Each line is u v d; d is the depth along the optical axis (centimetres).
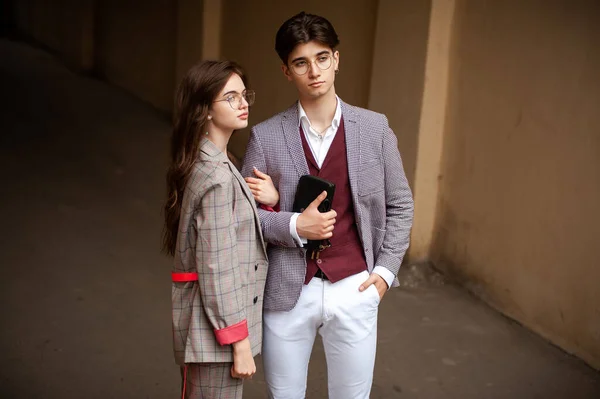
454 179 481
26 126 782
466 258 478
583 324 388
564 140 389
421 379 375
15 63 1009
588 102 371
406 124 486
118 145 753
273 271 246
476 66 451
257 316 236
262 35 655
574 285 392
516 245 433
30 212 591
